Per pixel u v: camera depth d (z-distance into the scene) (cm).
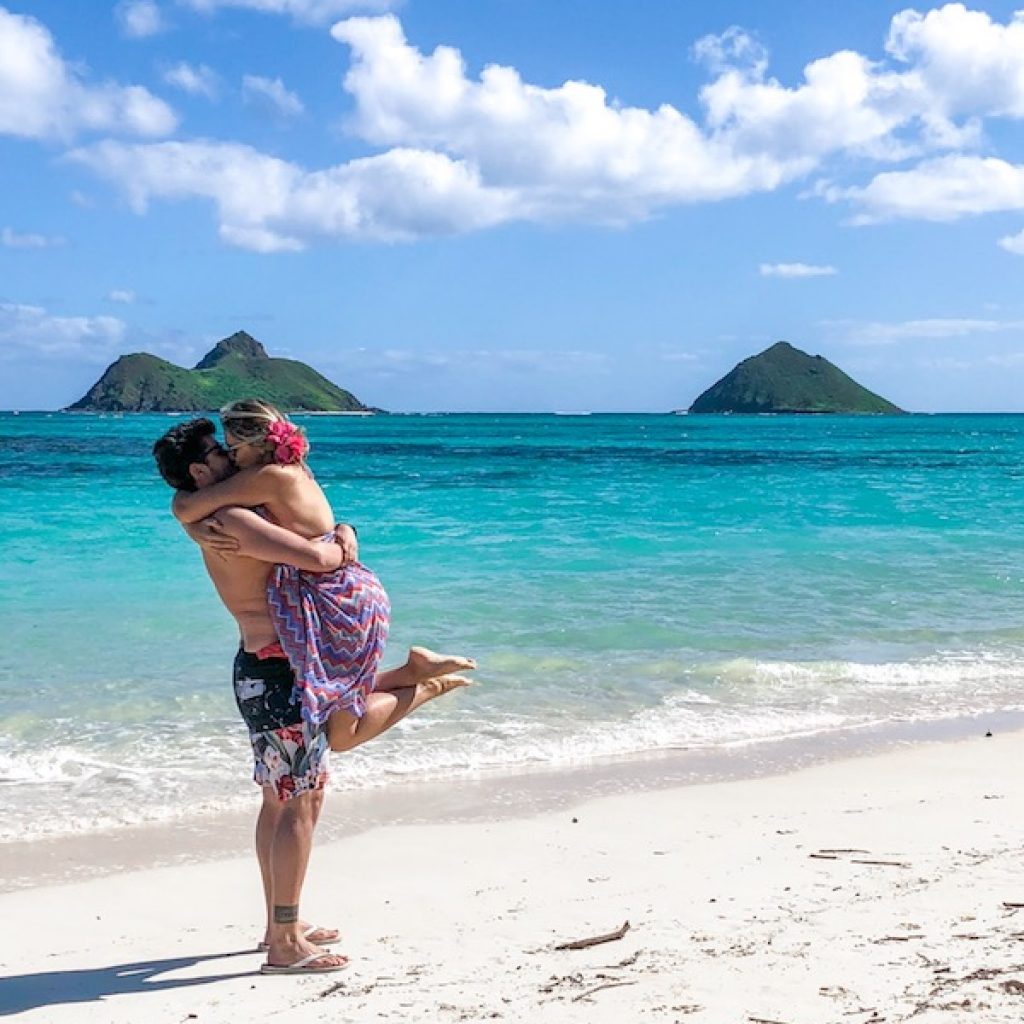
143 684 951
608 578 1479
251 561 412
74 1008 389
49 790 707
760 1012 357
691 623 1212
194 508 409
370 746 805
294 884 421
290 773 416
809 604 1329
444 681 451
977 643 1154
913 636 1180
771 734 853
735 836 609
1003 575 1539
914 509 2494
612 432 12131
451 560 1628
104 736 814
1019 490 3164
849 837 598
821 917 455
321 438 9212
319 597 413
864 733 860
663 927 451
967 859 545
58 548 1727
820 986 377
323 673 412
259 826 431
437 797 700
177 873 571
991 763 777
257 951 452
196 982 414
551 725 862
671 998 371
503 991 386
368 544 1797
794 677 1016
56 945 468
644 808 671
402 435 10306
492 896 514
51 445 6297
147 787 713
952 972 385
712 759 788
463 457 5584
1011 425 18175
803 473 4162
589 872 550
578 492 3017
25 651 1059
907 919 448
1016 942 414
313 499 421
